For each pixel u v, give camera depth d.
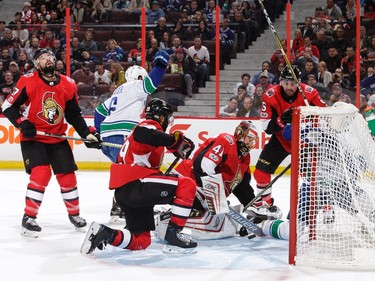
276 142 6.91
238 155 6.21
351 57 11.63
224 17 14.10
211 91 12.22
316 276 5.14
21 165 12.45
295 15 14.66
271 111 6.75
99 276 5.18
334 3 14.09
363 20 11.93
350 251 5.56
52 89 6.68
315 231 5.62
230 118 11.98
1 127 12.45
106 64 12.23
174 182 5.68
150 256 5.79
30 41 12.52
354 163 5.73
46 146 6.73
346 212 5.66
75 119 6.94
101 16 15.15
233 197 9.26
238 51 12.85
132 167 5.62
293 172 5.37
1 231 6.87
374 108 11.30
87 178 11.14
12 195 9.29
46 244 6.28
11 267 5.46
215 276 5.16
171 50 12.34
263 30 13.92
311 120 5.64
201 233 6.44
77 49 12.45
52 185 10.17
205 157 6.00
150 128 5.53
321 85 11.59
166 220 6.29
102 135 7.23
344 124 5.64
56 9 16.02
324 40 11.91
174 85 12.18
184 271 5.31
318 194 5.61
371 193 5.75
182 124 12.10
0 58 12.49
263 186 6.94
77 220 6.88
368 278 5.09
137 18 14.95
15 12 16.94
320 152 5.62
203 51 12.28
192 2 14.82
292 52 12.05
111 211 7.37
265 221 6.52
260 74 11.95
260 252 5.96
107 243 5.62
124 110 7.15
